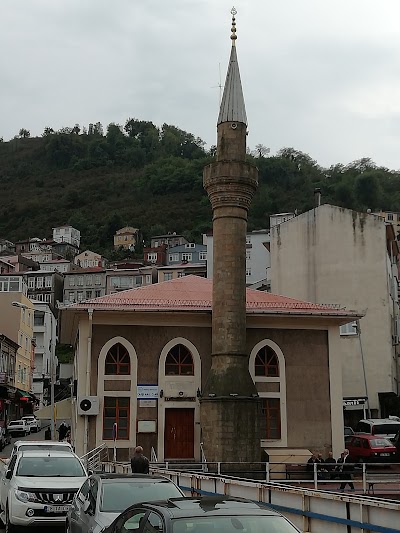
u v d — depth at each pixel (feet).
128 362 101.65
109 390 99.91
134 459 55.42
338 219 164.55
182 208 524.11
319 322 106.32
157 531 23.39
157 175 561.02
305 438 102.42
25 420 207.51
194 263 353.10
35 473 50.90
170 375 102.01
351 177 428.56
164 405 100.58
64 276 366.63
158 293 108.37
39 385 290.35
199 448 99.66
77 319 108.06
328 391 104.73
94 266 424.05
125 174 615.57
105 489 35.40
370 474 89.25
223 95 106.42
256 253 264.31
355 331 157.28
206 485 55.06
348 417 152.97
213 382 96.63
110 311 99.45
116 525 27.58
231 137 103.14
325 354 105.91
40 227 554.05
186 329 103.50
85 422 98.12
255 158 482.28
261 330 104.83
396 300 178.19
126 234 485.15
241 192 100.94
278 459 97.55
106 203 565.94
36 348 295.69
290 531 23.18
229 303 98.68
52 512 47.44
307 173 471.21
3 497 52.24
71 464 52.54
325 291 162.20
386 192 446.60
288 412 102.89
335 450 102.53
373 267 160.15
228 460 92.43
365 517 34.22
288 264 168.86
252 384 96.99
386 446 102.06
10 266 380.17
